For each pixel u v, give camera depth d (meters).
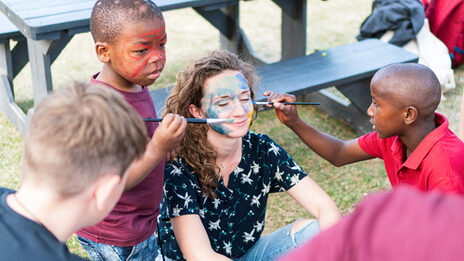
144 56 1.78
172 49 5.62
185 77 1.83
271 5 7.13
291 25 4.59
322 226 1.92
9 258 0.97
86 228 1.93
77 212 1.05
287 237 2.05
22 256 0.98
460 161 1.85
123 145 1.03
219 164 1.88
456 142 1.89
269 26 6.38
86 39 5.77
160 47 1.82
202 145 1.82
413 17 4.48
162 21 1.79
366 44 4.19
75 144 0.97
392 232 0.57
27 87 4.61
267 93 2.25
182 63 5.24
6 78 4.03
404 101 1.86
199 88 1.80
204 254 1.74
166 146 1.55
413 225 0.56
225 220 1.95
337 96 4.54
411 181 2.01
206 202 1.90
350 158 2.31
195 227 1.80
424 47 4.48
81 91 1.02
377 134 2.21
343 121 4.19
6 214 1.02
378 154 2.23
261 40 5.92
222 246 1.97
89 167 1.00
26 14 3.06
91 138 0.98
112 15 1.72
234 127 1.79
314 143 2.29
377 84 1.91
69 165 0.98
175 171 1.83
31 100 4.39
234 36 4.86
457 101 4.36
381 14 4.56
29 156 0.99
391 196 0.61
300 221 2.11
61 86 1.05
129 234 1.90
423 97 1.85
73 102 0.99
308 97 4.45
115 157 1.03
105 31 1.74
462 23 4.79
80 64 5.18
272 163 1.99
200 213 1.89
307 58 3.99
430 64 4.44
